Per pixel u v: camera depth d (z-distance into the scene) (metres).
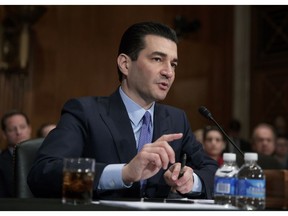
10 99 5.48
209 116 1.80
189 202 1.45
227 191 1.43
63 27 5.94
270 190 1.45
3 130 3.93
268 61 6.89
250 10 7.11
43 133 3.90
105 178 1.56
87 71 6.06
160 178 1.84
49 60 5.82
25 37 5.44
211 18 6.96
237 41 7.12
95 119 1.83
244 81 7.07
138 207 1.25
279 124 6.54
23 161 1.99
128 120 1.86
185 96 6.69
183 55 6.70
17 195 1.96
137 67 1.83
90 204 1.31
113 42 6.23
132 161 1.50
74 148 1.74
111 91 6.19
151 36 1.82
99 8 6.17
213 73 6.95
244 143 4.91
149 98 1.86
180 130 2.03
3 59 5.41
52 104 5.81
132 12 6.38
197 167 2.02
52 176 1.58
